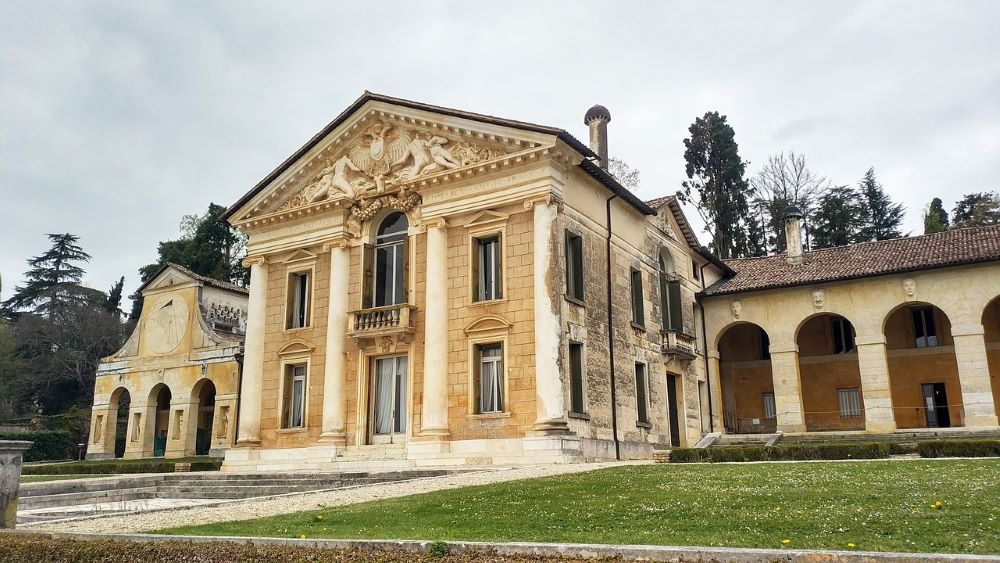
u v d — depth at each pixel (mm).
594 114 37344
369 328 29328
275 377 32250
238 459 31672
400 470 25703
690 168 65812
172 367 45562
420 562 9148
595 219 29953
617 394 29156
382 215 31047
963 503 12711
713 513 12898
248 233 34500
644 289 33469
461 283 28062
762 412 42281
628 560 8695
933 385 38156
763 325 38406
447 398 27359
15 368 68125
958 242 36375
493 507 14766
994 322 37188
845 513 12266
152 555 10820
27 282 82125
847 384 40406
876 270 35469
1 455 14914
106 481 25594
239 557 10180
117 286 80500
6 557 11984
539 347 25750
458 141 29172
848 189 72125
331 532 12742
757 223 70750
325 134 32219
